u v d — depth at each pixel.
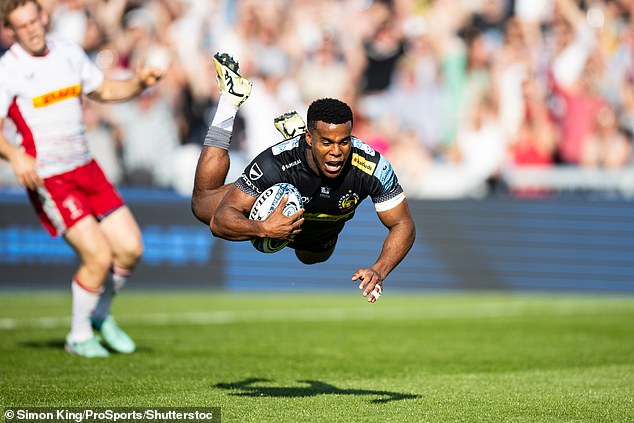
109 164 55.97
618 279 50.69
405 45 56.59
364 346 30.80
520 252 51.06
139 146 55.88
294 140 18.78
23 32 26.09
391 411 18.69
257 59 57.12
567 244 50.91
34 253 51.12
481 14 56.44
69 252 50.88
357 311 42.53
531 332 35.22
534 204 51.09
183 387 21.72
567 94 55.00
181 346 29.95
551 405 19.64
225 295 49.59
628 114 55.06
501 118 55.12
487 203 51.16
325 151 17.42
